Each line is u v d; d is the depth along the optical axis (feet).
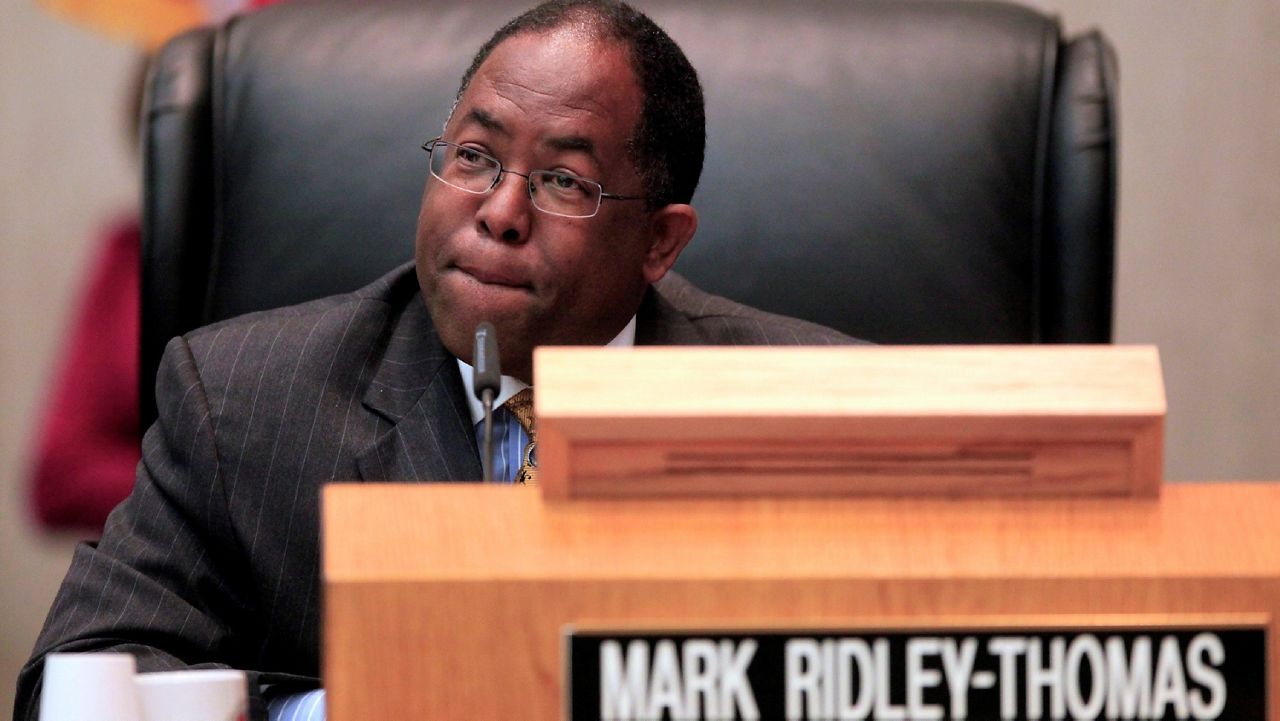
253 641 19.61
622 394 10.20
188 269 22.41
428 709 10.01
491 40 20.27
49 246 34.04
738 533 10.21
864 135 22.89
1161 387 10.44
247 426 19.45
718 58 23.13
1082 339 22.61
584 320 19.90
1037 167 22.93
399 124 22.70
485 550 10.14
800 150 22.89
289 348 20.08
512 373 20.03
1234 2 34.65
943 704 10.04
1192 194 34.81
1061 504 10.42
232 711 12.35
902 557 10.22
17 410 33.73
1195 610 10.31
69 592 18.81
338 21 23.20
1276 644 10.34
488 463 14.88
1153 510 10.45
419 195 22.57
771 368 10.36
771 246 22.76
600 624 10.02
